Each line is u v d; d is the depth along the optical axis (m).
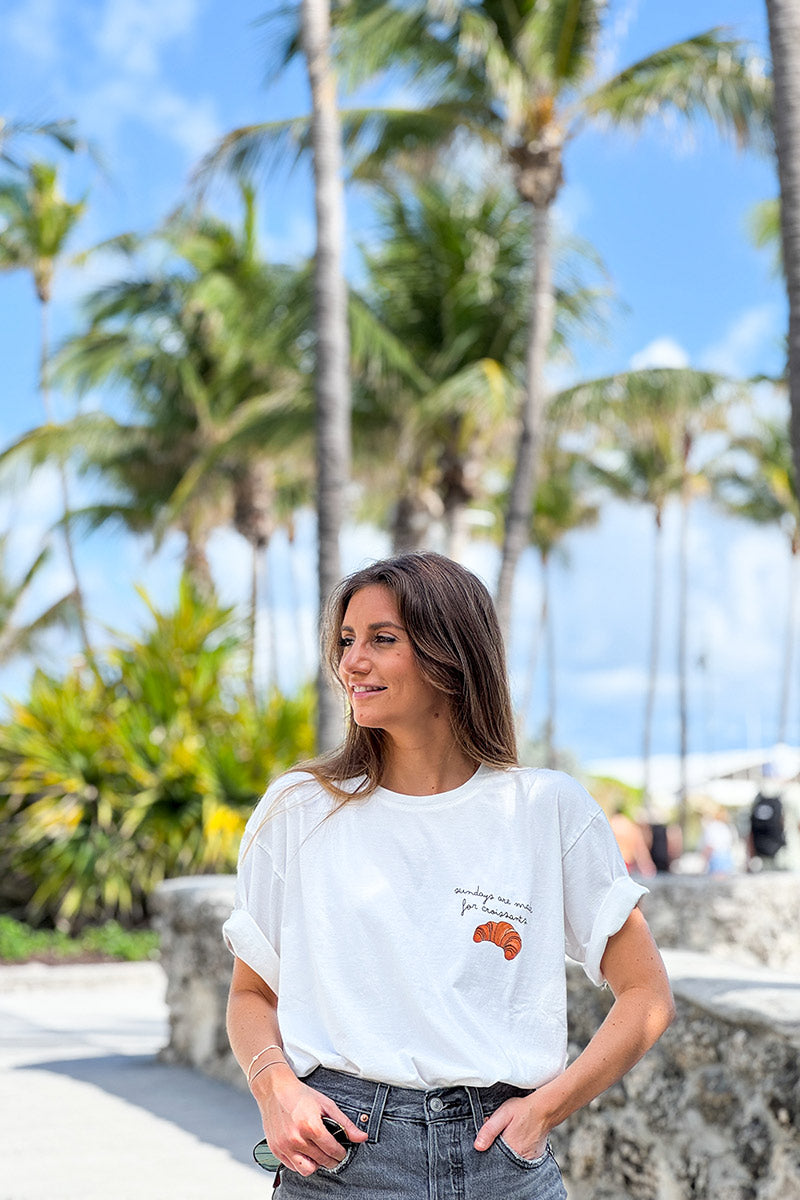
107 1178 4.38
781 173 4.91
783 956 6.77
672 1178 3.40
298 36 11.31
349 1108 1.71
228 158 11.55
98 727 13.51
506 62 12.04
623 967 1.85
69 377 22.06
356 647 1.88
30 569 22.69
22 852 13.31
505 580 12.82
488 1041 1.72
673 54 11.91
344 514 10.56
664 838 16.02
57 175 22.78
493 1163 1.68
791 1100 3.06
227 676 14.17
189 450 22.78
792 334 4.76
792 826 11.31
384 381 16.00
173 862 13.02
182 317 21.94
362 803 1.85
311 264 14.83
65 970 11.20
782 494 29.83
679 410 15.56
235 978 1.95
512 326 16.56
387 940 1.76
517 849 1.82
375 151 13.44
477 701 1.86
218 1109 5.55
